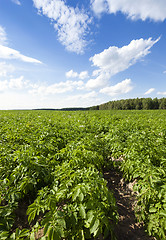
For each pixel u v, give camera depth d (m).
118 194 3.90
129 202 3.56
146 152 4.35
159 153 4.38
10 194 2.74
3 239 1.93
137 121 10.80
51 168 3.63
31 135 6.21
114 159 5.41
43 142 5.14
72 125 8.84
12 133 6.45
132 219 3.07
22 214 2.98
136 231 2.77
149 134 6.50
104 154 5.36
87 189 2.48
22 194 3.18
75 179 2.92
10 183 2.99
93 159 4.05
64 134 6.82
